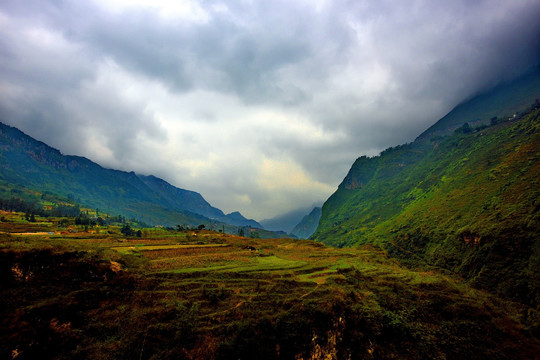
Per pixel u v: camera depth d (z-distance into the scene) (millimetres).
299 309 40344
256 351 33500
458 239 107000
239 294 43094
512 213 92688
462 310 52812
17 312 29094
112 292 37156
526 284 70500
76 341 29812
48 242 41500
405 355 41750
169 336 32219
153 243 90562
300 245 126250
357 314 44031
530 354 45250
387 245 154250
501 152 155625
